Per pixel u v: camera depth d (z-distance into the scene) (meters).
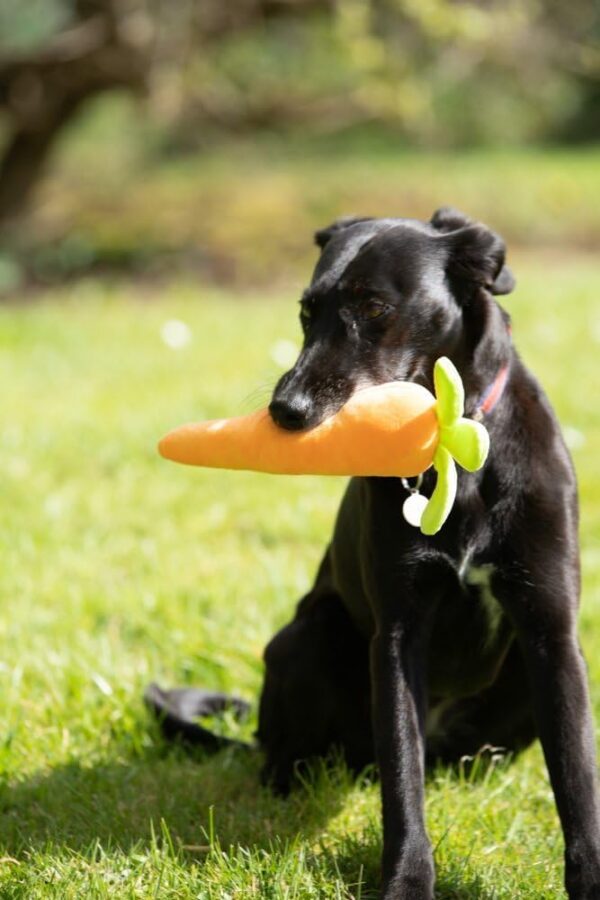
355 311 5.69
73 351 16.86
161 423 12.91
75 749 6.98
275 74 31.09
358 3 22.80
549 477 5.77
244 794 6.59
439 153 40.31
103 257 26.16
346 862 5.69
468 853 5.73
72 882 5.45
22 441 12.58
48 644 8.12
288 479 11.46
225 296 22.61
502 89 40.53
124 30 22.33
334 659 6.59
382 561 5.80
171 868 5.53
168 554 9.74
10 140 24.97
